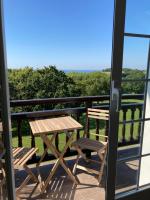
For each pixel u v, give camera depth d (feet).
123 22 5.94
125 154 7.23
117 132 6.51
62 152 8.97
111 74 6.12
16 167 7.41
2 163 5.85
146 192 7.61
